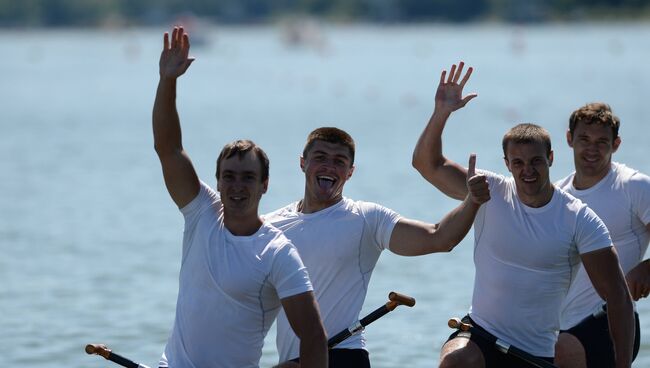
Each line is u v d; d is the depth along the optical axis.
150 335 42.91
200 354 23.86
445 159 28.25
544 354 26.94
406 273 52.19
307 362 23.22
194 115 155.88
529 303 26.56
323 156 26.34
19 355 40.28
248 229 23.89
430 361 39.06
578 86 197.00
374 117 149.75
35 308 47.09
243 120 146.62
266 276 23.44
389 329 43.16
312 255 26.27
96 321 44.91
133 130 135.00
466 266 53.59
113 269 54.56
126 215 70.38
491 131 124.06
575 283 29.08
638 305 45.62
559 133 120.75
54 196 79.38
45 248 60.09
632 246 29.31
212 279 23.64
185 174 24.58
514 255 26.45
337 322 26.42
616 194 29.05
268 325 24.12
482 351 26.75
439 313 45.41
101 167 96.56
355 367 26.23
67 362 39.41
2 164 99.94
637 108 149.12
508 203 26.64
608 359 29.02
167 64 24.67
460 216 24.78
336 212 26.56
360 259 26.50
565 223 26.14
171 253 58.25
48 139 124.19
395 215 26.33
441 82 27.94
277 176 85.25
